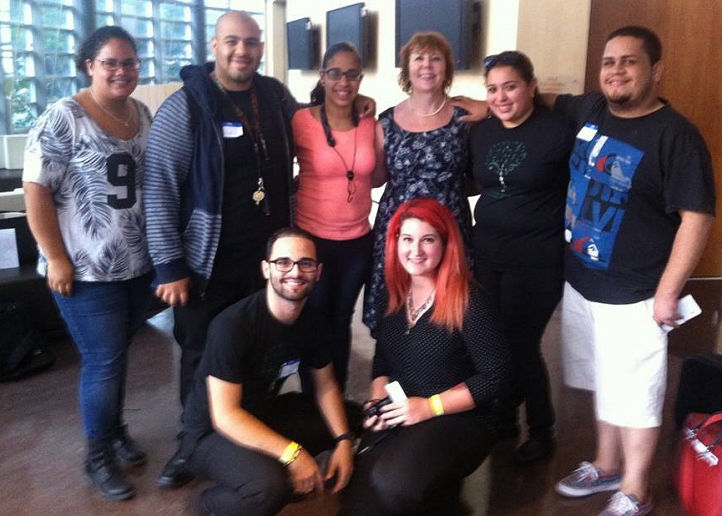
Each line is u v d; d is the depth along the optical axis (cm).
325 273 266
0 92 707
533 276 247
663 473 253
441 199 256
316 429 225
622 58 200
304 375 245
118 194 224
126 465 255
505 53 240
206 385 208
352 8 627
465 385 210
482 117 255
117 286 232
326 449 229
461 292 209
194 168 222
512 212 243
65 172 219
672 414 299
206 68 233
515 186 241
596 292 219
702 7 426
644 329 211
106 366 235
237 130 223
